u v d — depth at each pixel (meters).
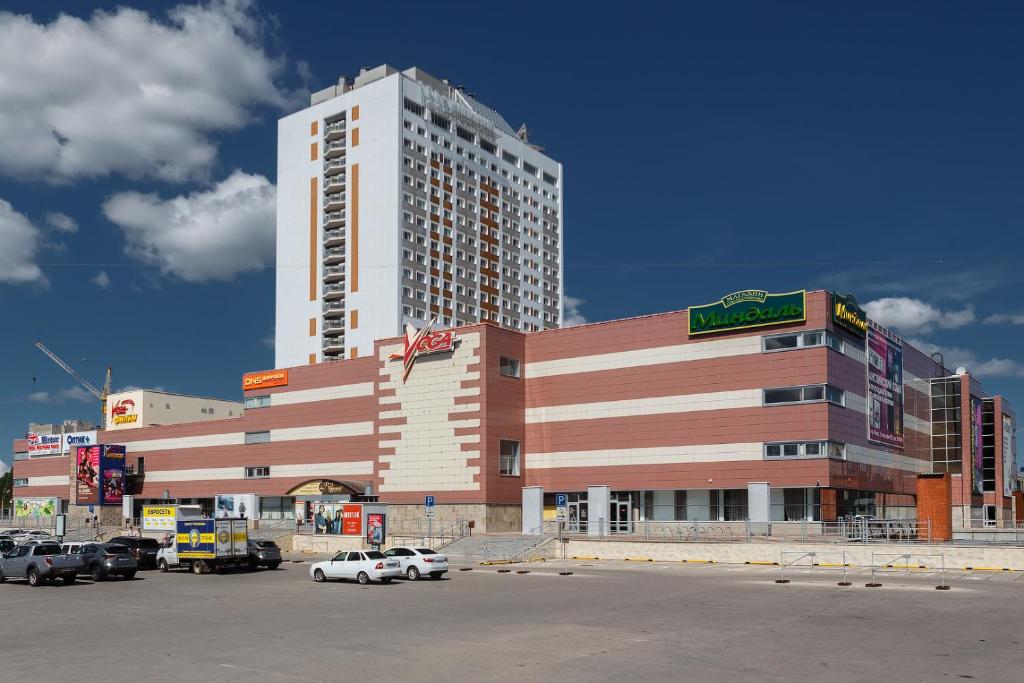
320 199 133.75
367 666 20.44
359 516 69.38
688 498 66.62
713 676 19.00
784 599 33.38
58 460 122.25
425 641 24.02
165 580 47.56
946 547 46.44
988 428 99.19
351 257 129.75
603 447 70.12
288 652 22.55
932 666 20.03
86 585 45.16
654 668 19.91
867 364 69.00
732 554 52.19
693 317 66.94
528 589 38.75
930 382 90.00
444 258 135.50
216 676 19.59
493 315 145.88
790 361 62.50
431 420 74.00
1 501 188.62
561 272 164.62
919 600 32.66
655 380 68.25
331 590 40.03
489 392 71.25
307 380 90.81
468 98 154.00
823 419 60.69
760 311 63.81
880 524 59.41
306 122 137.00
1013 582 39.12
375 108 130.62
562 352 73.44
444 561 45.53
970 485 88.31
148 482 108.50
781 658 21.08
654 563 53.31
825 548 49.56
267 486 93.19
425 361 75.12
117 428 121.31
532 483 73.56
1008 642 23.28
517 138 160.50
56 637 26.42
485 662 20.80
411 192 130.12
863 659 20.89
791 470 61.44
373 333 126.38
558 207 165.88
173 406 123.31
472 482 70.81
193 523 52.81
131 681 19.25
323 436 88.38
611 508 69.12
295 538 71.94
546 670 19.78
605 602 33.19
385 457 76.62
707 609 30.64
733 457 63.97
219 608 33.47
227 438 98.81
